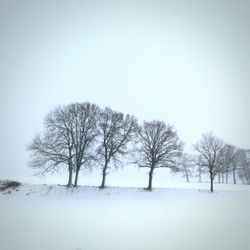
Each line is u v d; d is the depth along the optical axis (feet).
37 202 87.56
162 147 126.82
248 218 69.97
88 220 64.75
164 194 109.91
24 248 45.62
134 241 50.39
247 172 167.22
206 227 60.75
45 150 118.11
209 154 132.46
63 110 125.18
